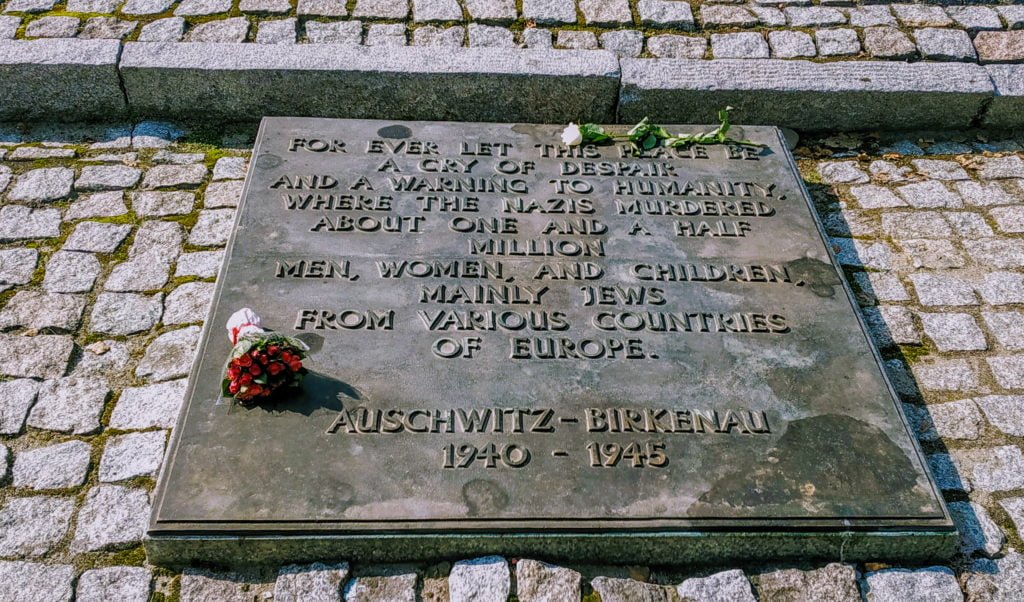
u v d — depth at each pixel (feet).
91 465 6.10
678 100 8.25
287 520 5.65
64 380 6.46
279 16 8.61
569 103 8.27
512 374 6.26
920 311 7.17
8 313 6.77
